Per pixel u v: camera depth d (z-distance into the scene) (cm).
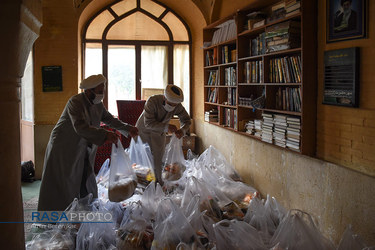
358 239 223
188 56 688
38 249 252
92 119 335
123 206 330
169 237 246
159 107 387
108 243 275
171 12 666
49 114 573
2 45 119
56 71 571
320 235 245
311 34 301
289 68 335
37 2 139
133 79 675
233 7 488
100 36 654
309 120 305
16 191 128
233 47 498
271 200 315
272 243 246
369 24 241
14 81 125
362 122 250
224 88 525
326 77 285
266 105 372
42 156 572
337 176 271
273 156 372
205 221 271
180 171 390
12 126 124
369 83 243
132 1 649
